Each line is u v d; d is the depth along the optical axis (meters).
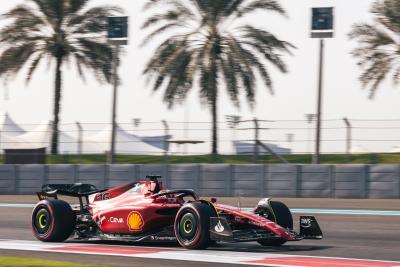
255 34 87.81
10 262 24.86
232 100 86.69
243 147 90.50
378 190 63.25
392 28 87.25
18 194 74.06
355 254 28.12
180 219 29.56
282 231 28.64
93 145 112.12
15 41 92.19
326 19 74.69
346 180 64.31
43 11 92.25
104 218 32.09
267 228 28.70
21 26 91.75
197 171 68.88
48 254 28.42
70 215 32.84
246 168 67.50
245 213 29.66
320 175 65.25
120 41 80.81
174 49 87.62
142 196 31.78
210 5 87.56
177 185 69.56
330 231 37.75
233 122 72.81
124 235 31.59
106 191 33.47
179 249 29.56
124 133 113.75
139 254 27.97
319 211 51.72
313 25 75.12
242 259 26.27
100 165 71.69
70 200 65.31
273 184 66.56
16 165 74.31
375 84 90.75
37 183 73.44
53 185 33.50
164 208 30.44
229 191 67.88
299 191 65.88
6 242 33.09
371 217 46.22
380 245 31.55
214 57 86.94
